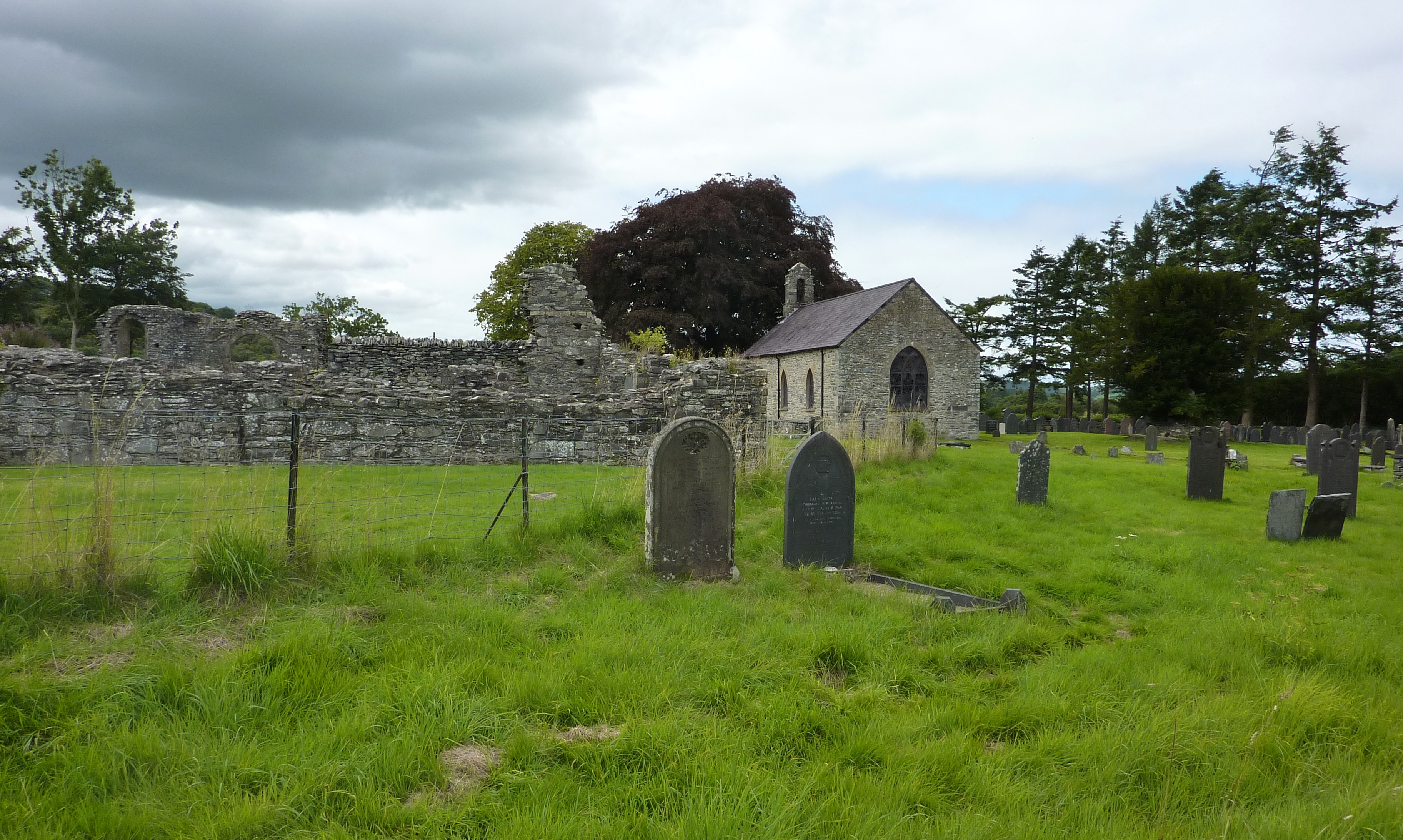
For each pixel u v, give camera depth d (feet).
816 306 127.95
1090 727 13.96
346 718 12.44
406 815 10.21
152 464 45.16
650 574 22.11
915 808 11.15
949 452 70.64
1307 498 49.93
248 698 12.86
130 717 12.05
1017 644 18.33
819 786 11.44
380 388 50.34
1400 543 33.53
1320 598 24.38
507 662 15.07
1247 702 14.98
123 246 134.72
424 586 19.67
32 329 134.51
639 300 140.56
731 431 39.78
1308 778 12.53
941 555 28.25
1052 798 11.67
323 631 15.46
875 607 20.40
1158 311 110.11
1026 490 40.50
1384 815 10.96
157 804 10.23
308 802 10.43
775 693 14.47
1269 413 153.07
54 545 16.43
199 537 18.17
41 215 129.70
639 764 11.80
